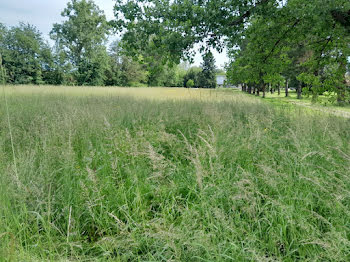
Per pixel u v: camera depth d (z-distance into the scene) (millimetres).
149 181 2783
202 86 73812
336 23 7340
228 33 6664
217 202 2293
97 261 1706
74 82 42688
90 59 43375
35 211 1937
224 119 5008
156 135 4379
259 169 2932
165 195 2490
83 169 2938
